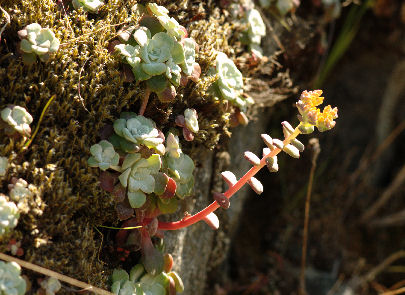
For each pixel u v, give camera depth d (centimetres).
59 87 49
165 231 56
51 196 48
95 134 50
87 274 49
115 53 50
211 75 54
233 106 57
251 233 78
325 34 72
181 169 52
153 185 50
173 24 50
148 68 49
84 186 49
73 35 50
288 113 74
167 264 53
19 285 45
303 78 70
